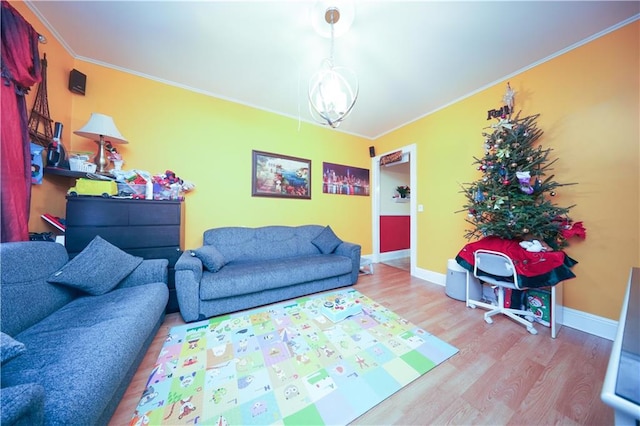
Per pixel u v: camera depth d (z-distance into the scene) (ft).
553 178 6.39
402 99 8.96
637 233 5.18
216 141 8.70
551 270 5.35
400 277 10.43
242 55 6.56
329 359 4.55
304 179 10.91
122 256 5.32
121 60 6.81
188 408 3.41
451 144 9.18
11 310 3.28
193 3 4.88
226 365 4.36
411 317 6.42
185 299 5.92
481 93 8.17
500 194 6.56
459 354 4.77
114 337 3.22
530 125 6.71
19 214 4.39
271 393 3.70
